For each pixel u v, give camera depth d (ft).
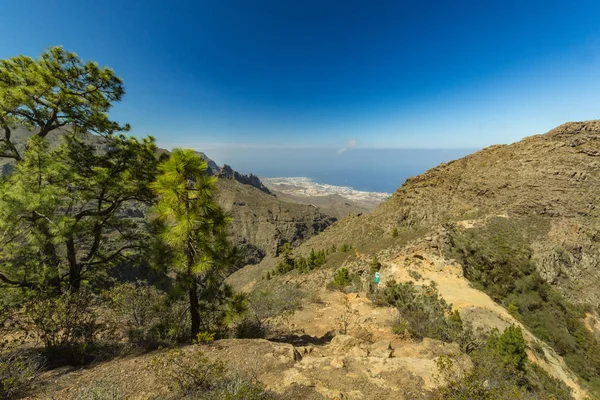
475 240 155.63
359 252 214.07
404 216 262.47
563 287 138.10
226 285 28.37
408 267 94.68
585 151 211.82
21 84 30.99
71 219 29.86
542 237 162.81
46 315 21.40
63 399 15.47
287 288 80.79
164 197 23.95
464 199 244.22
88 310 24.81
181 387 16.35
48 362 20.66
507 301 115.55
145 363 20.18
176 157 23.84
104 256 41.19
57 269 33.06
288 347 23.27
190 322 29.27
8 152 34.27
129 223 41.45
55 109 33.96
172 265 25.31
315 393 16.93
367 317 44.06
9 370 16.14
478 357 27.53
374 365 20.49
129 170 39.73
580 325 115.65
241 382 15.97
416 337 34.78
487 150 277.03
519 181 219.00
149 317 30.86
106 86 37.63
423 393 17.24
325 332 40.57
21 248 30.60
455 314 63.87
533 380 43.80
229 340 24.94
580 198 183.11
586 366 91.15
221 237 25.98
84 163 37.11
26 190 26.61
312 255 236.02
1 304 25.86
